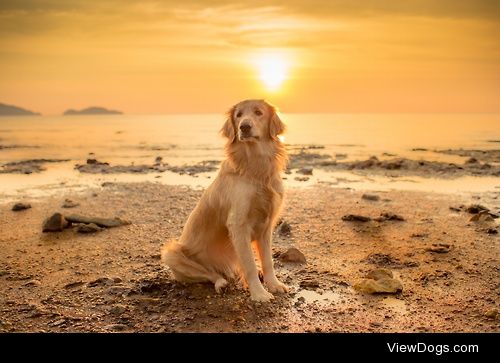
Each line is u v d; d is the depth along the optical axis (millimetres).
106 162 5684
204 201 1743
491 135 11531
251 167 1645
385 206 3008
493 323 1413
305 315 1491
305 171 4594
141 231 2500
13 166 5418
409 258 2006
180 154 6949
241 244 1629
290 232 2420
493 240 2234
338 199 3238
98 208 3053
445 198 3246
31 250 2191
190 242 1760
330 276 1832
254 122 1626
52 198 3420
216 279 1713
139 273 1887
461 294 1629
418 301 1583
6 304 1596
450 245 2160
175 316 1493
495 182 3938
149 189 3719
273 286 1684
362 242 2250
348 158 6125
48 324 1448
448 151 7008
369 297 1627
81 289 1722
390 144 8586
